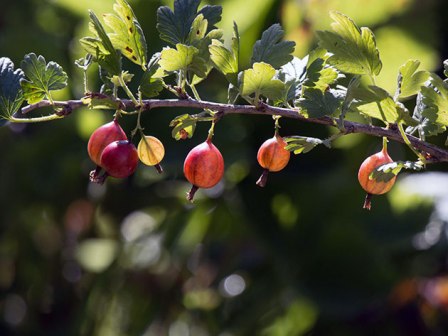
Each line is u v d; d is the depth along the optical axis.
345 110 2.06
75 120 5.12
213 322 5.43
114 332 5.67
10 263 5.97
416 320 5.02
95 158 2.16
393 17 4.71
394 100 2.11
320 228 4.81
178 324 5.66
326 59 2.19
